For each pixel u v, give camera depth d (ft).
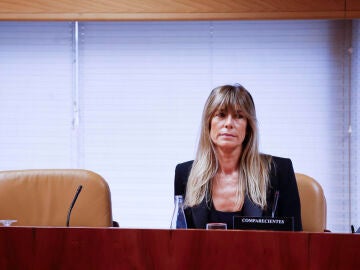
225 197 10.99
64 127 20.98
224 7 19.95
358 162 20.61
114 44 20.89
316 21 20.59
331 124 20.67
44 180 11.87
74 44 20.92
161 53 20.88
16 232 6.84
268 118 20.70
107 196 11.78
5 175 11.89
